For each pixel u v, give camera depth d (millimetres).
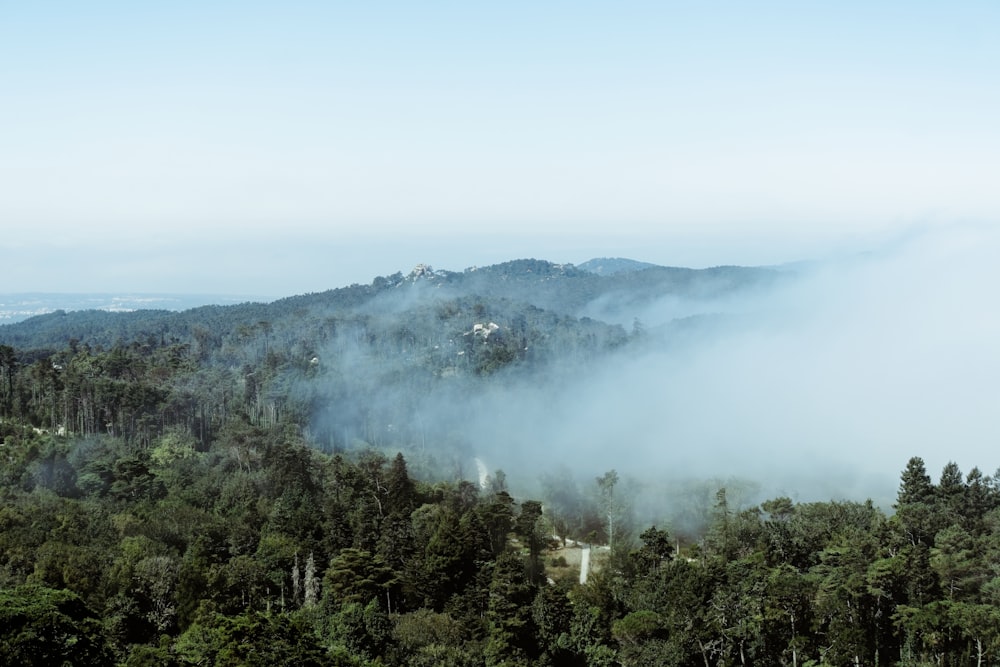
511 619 84125
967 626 75438
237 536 109812
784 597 79688
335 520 114812
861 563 86688
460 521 113750
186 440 179750
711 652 78938
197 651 68312
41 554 89312
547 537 133375
